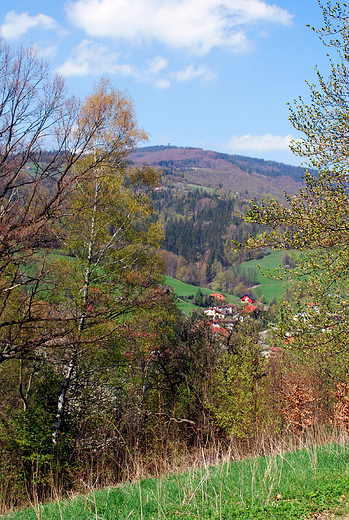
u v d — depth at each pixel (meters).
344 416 7.81
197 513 4.97
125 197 17.23
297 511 4.81
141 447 14.10
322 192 8.66
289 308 9.64
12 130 10.09
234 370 17.44
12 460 12.97
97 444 14.07
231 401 17.25
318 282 9.45
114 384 17.78
